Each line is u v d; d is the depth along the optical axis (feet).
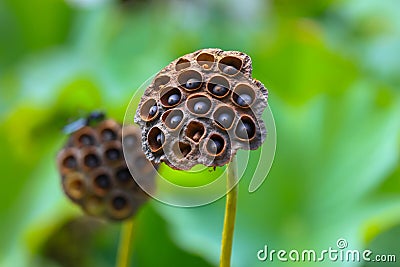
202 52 3.18
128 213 3.80
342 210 4.72
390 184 4.73
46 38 7.18
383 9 6.77
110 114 5.39
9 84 6.68
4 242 5.48
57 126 5.97
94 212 3.81
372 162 4.79
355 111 5.03
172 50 6.18
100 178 3.77
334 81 5.87
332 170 4.85
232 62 3.17
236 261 4.58
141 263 4.77
